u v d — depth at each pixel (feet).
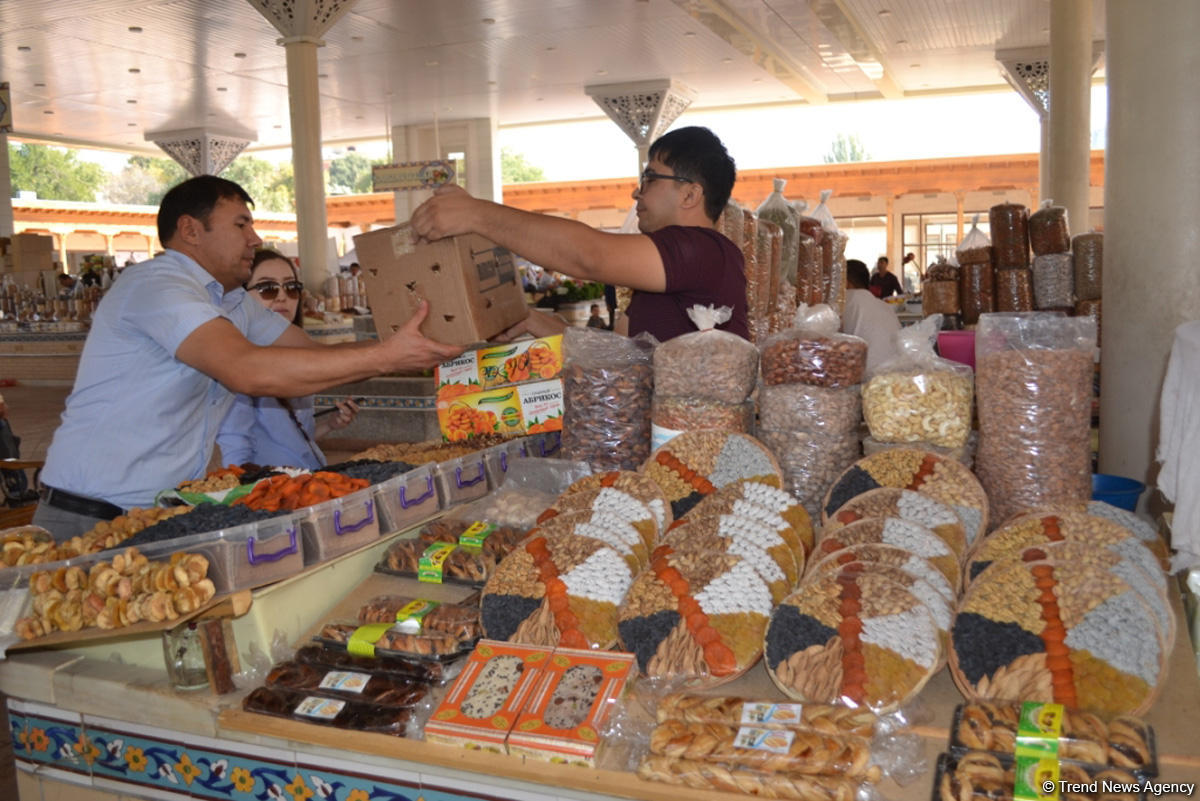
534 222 6.81
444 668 5.11
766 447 6.73
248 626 5.49
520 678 4.81
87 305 42.75
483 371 7.81
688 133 7.78
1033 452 6.16
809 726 4.24
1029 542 5.40
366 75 56.85
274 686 5.17
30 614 5.61
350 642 5.35
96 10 40.65
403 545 6.48
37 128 69.46
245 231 7.68
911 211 73.31
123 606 5.18
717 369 6.72
